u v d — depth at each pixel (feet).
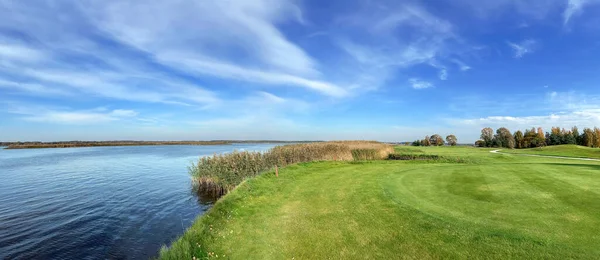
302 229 25.66
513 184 37.14
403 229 23.77
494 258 18.07
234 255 21.30
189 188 65.87
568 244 19.02
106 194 59.98
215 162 66.03
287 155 82.33
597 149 145.69
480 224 23.36
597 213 24.67
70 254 30.83
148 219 42.60
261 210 32.42
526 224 22.88
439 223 24.18
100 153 222.89
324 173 56.39
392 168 60.23
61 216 44.37
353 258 19.62
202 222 28.02
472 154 110.42
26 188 67.10
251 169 63.10
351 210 30.22
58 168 108.06
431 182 41.19
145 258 29.48
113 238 35.01
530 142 250.78
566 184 36.17
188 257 20.95
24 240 34.65
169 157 165.58
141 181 76.33
